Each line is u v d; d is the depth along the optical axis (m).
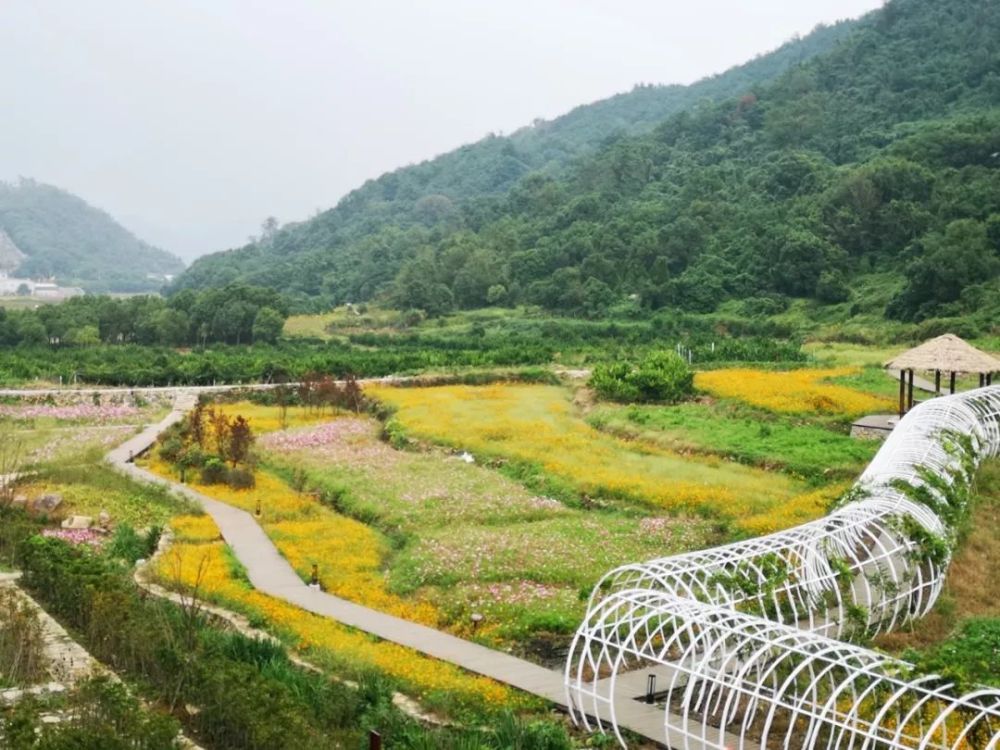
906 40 151.38
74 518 31.61
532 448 42.41
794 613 19.28
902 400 43.91
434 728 16.86
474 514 33.03
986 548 27.02
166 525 31.75
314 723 15.92
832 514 23.09
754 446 40.97
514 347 82.44
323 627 21.81
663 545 29.25
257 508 33.38
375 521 33.28
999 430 36.84
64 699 17.42
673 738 16.28
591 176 155.38
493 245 137.12
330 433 48.19
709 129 157.88
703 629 16.28
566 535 30.03
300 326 115.81
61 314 96.81
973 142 105.25
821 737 15.85
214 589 24.25
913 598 22.56
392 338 99.06
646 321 99.19
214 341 98.88
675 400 53.34
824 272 95.81
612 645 17.05
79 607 21.72
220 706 16.16
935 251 82.94
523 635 22.33
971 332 70.75
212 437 44.03
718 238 111.12
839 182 109.00
